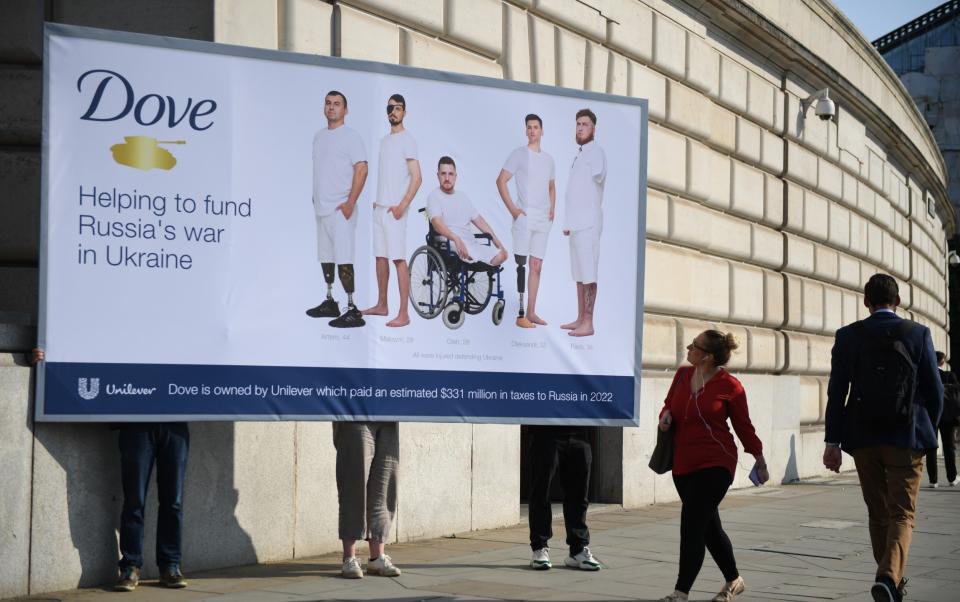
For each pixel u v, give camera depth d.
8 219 7.68
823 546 9.20
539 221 8.11
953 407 15.48
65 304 6.75
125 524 6.82
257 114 7.29
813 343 16.72
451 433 9.50
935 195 26.38
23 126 7.68
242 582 7.09
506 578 7.40
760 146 15.04
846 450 6.66
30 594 6.54
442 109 7.85
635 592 7.00
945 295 30.48
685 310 12.84
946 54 41.06
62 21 7.79
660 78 12.55
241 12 7.96
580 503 7.90
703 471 6.48
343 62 7.54
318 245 7.43
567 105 8.23
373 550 7.45
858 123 18.91
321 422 8.24
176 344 7.02
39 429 6.64
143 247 6.96
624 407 8.25
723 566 6.71
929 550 9.24
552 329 8.10
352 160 7.54
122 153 6.93
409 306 7.69
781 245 15.65
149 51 7.02
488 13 10.14
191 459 7.43
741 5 13.96
